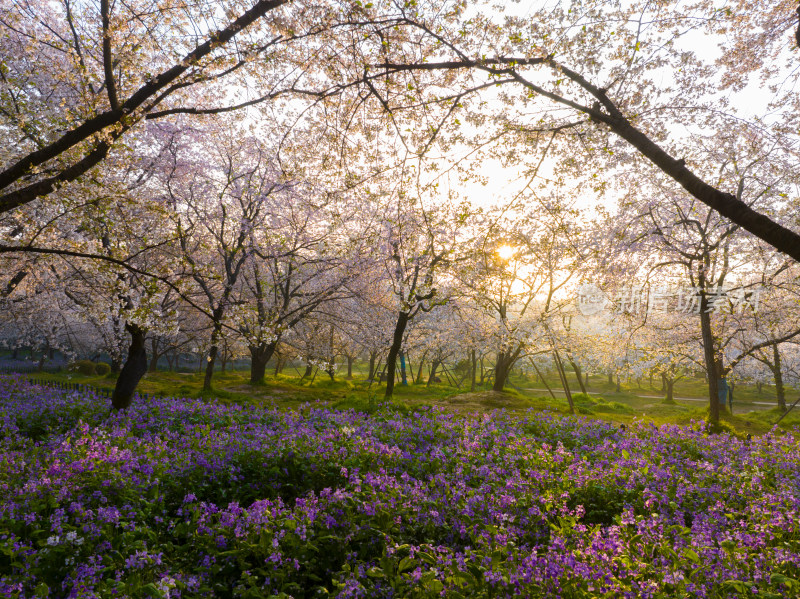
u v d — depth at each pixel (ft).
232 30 24.57
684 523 23.34
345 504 20.93
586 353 96.32
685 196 60.39
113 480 22.86
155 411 46.88
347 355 169.99
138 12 27.37
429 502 22.36
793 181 51.57
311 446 30.60
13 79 33.96
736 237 65.00
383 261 66.85
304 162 34.96
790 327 80.94
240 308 40.16
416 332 133.80
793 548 18.83
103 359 190.39
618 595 14.58
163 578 15.10
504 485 26.08
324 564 19.16
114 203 35.70
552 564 15.40
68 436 31.50
